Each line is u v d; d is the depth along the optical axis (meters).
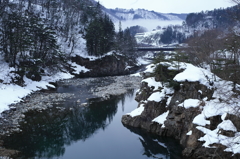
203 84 22.09
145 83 33.00
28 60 50.38
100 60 82.38
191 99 22.48
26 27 52.06
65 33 86.19
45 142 22.69
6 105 31.02
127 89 52.50
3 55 47.22
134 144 23.22
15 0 83.25
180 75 25.16
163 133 23.78
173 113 23.67
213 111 19.11
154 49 110.06
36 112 31.28
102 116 32.47
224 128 17.14
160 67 29.22
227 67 22.44
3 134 22.77
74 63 77.06
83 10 107.06
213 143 17.09
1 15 50.84
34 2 97.25
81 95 44.06
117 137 25.05
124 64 93.19
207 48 39.34
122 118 30.20
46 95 42.06
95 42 82.12
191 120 21.19
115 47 91.19
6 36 47.22
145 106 27.12
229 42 24.33
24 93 39.59
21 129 24.86
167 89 26.61
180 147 21.12
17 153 19.27
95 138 24.83
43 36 56.88
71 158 19.72
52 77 59.88
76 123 29.02
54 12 92.56
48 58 63.12
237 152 15.12
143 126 26.70
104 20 95.56
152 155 20.64
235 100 16.83
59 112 32.28
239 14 13.50
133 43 115.50
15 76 42.41
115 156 20.30
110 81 64.06
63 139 24.09
